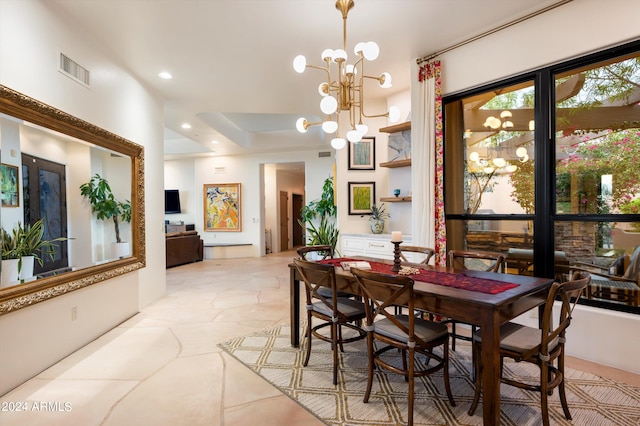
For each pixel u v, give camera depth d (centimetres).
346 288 245
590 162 265
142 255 398
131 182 384
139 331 331
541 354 175
